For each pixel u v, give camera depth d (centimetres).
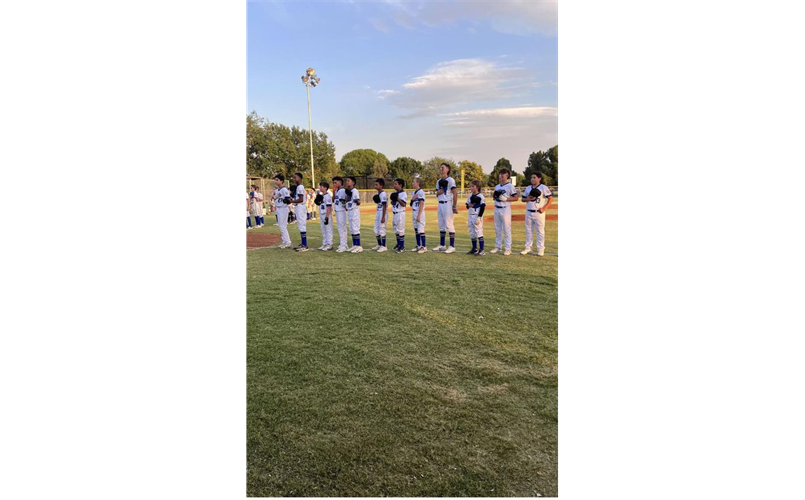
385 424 199
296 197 781
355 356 280
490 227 1214
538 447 182
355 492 156
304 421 202
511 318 362
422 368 262
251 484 159
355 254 742
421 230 746
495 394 228
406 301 418
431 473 166
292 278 532
